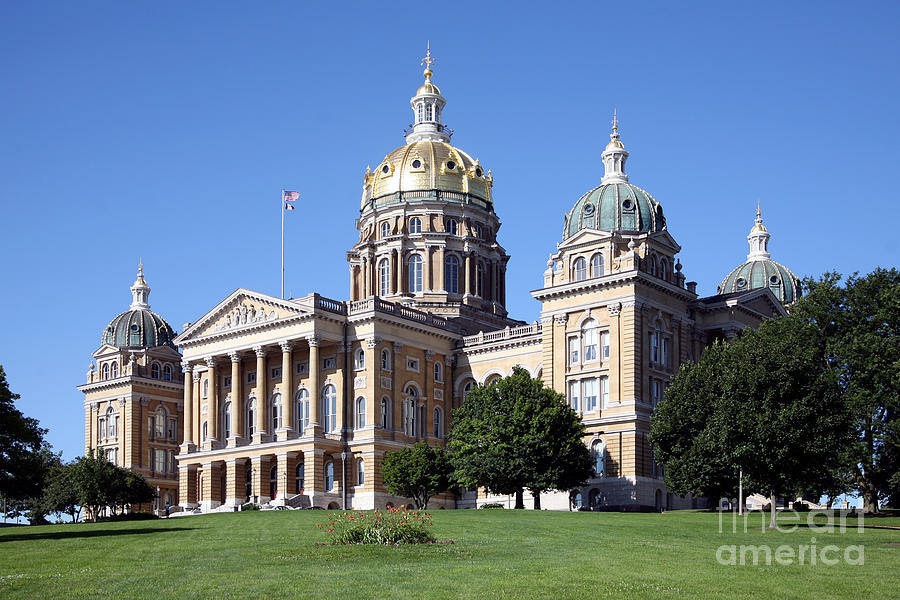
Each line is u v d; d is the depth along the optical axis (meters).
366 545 55.22
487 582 42.38
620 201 110.75
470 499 121.00
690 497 107.12
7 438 70.25
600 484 102.94
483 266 138.12
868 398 85.94
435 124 146.88
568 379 107.81
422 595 39.69
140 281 163.62
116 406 152.25
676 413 84.00
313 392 113.25
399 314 118.31
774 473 71.81
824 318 91.81
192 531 68.25
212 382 122.69
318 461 111.31
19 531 75.94
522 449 95.25
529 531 64.56
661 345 107.69
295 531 65.62
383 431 113.94
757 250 146.75
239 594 40.34
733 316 111.44
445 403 123.19
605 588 41.16
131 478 126.00
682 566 47.47
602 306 106.31
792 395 72.88
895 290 89.00
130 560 51.38
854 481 88.88
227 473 118.81
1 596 41.06
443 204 136.00
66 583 44.06
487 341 123.00
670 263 111.88
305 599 39.19
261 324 117.69
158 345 157.75
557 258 112.56
